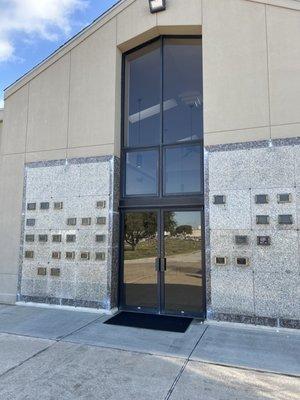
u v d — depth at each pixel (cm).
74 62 833
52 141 828
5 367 441
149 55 826
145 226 754
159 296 719
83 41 831
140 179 775
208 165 673
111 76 791
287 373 421
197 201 711
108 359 466
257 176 634
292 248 595
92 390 378
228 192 650
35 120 857
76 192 781
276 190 617
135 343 530
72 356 477
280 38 655
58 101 837
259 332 584
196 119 757
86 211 764
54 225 792
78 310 738
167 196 740
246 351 496
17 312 727
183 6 746
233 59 685
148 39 804
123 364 449
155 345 521
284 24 655
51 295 773
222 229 645
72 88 826
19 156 863
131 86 839
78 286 748
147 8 779
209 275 646
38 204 818
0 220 859
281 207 610
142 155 785
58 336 564
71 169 795
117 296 753
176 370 430
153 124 792
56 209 795
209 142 679
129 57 848
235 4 700
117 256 760
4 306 785
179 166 746
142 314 708
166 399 358
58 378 408
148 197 753
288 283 592
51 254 785
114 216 750
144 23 777
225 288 632
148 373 422
